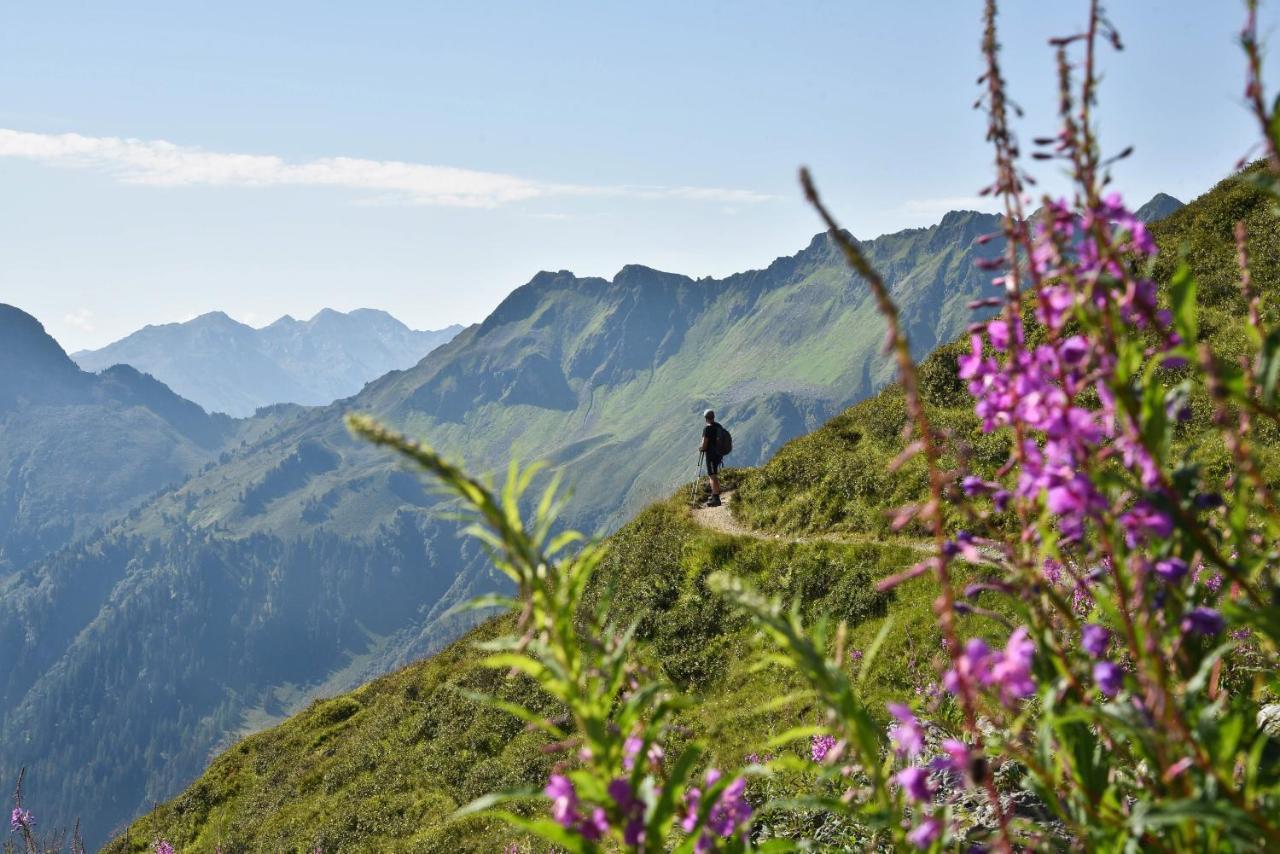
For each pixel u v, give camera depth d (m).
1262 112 2.61
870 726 3.09
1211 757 2.74
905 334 2.96
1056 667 3.21
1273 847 2.50
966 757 2.93
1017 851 3.77
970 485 3.18
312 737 44.00
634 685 3.38
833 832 6.64
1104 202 3.04
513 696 32.88
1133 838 2.87
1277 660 3.62
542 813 24.75
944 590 3.14
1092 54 3.02
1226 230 31.91
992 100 3.12
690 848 3.23
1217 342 25.22
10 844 15.16
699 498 36.53
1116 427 3.13
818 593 25.91
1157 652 2.83
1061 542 3.21
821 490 31.19
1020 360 3.15
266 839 34.66
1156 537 2.93
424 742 34.66
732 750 17.61
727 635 26.83
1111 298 3.07
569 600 3.08
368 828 30.42
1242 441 3.08
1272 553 3.05
